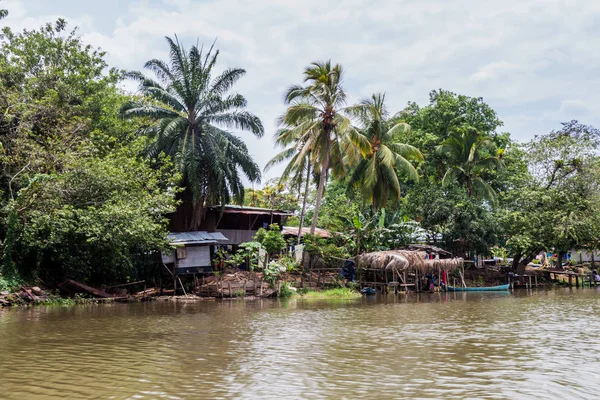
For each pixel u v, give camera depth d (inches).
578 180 1662.2
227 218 1469.0
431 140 1784.0
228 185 1327.5
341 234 1424.7
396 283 1350.9
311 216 1972.2
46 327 629.3
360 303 1040.2
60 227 935.7
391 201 1594.5
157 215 1115.9
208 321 710.5
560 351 489.1
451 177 1674.5
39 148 981.8
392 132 1498.5
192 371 397.4
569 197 1657.2
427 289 1441.9
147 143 1337.4
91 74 1352.1
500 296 1258.0
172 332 601.9
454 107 1878.7
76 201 1007.6
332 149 1358.3
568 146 1696.6
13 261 960.3
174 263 1181.1
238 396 328.5
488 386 357.1
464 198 1635.1
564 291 1457.9
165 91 1298.0
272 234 1246.9
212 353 472.4
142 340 542.0
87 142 1076.5
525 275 1659.7
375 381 369.1
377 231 1438.2
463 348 503.8
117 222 970.7
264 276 1192.2
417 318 764.0
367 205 1612.9
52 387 345.7
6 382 358.0
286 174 1362.0
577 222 1583.4
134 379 370.0
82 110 1232.8
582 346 517.3
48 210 945.5
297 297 1166.3
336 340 552.1
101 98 1344.7
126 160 1099.3
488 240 1632.6
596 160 1694.1
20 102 1026.1
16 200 919.0
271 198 1973.4
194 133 1323.8
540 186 1704.0
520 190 1704.0
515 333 608.4
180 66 1322.6
